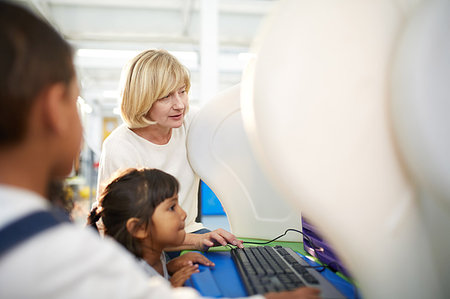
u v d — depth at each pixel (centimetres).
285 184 39
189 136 104
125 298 31
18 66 31
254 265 66
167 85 95
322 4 38
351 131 39
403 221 40
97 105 983
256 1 443
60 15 468
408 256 41
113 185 73
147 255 69
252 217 102
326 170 38
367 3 39
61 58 36
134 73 97
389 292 40
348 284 59
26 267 27
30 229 29
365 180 39
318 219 40
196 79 718
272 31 39
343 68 38
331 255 68
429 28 35
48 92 34
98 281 30
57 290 27
